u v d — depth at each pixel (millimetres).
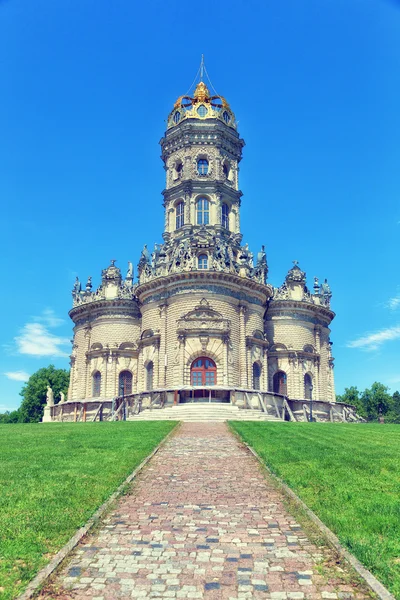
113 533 12820
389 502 14133
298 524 13375
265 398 59969
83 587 9977
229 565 10930
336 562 10906
